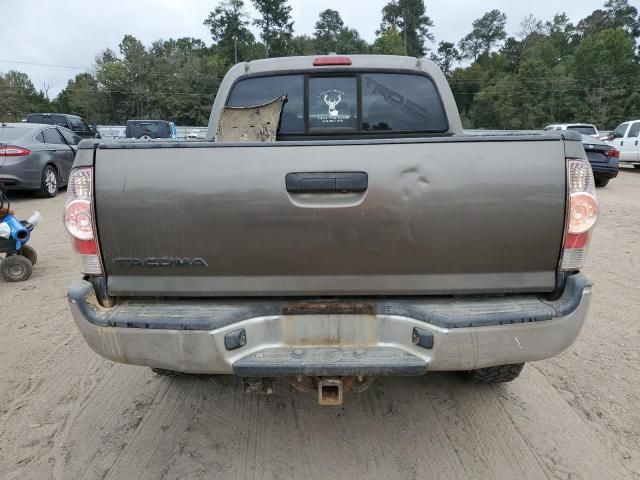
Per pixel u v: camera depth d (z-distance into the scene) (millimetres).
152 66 81312
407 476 2463
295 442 2734
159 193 2090
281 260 2139
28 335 4168
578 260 2145
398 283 2162
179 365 2135
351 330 2195
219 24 96562
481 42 111625
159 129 25844
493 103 74812
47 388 3318
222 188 2078
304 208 2076
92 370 3568
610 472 2488
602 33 79062
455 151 2059
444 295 2203
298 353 2162
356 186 2061
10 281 5617
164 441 2746
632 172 18672
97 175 2104
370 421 2924
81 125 22250
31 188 10398
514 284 2164
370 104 4039
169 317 2107
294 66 4000
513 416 2963
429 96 4023
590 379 3400
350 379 2363
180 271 2166
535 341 2117
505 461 2568
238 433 2818
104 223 2125
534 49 90000
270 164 2074
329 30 107438
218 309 2170
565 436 2773
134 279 2195
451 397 3172
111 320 2107
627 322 4355
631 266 6121
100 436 2797
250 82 4055
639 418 2947
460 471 2496
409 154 2059
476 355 2105
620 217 9398
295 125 4078
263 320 2178
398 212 2076
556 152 2074
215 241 2119
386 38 96625
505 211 2072
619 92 69000
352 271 2148
